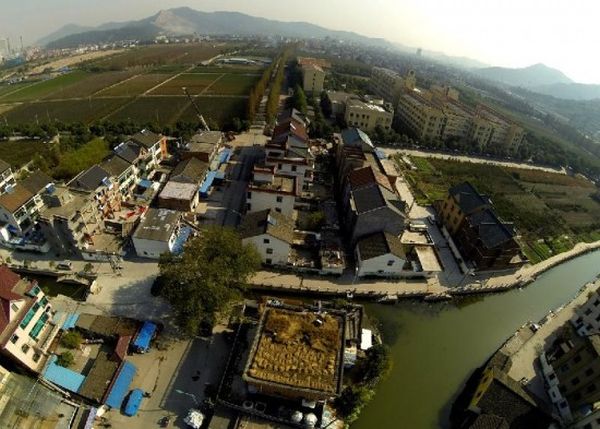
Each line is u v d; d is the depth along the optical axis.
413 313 68.31
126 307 61.03
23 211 70.62
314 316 52.41
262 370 45.22
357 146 104.06
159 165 105.44
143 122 142.88
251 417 46.53
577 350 52.03
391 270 71.94
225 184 100.31
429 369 58.56
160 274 63.34
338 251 73.94
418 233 86.56
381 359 53.28
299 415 45.69
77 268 67.62
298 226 83.12
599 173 143.50
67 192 67.69
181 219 77.19
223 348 56.25
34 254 69.75
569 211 110.94
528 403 49.00
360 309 62.69
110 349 54.09
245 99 185.25
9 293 45.47
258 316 59.97
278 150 95.00
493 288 74.56
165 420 46.62
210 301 52.91
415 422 50.88
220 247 59.34
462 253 81.94
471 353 62.31
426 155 136.75
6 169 84.81
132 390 49.25
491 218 77.88
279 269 71.62
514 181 124.25
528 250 88.81
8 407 42.59
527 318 71.44
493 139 151.00
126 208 85.69
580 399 49.59
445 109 156.88
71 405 45.25
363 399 50.06
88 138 117.25
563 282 83.44
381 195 75.38
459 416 51.91
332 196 98.56
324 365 46.50
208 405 48.34
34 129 123.69
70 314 56.81
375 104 174.62
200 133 112.50
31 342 47.84
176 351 55.03
